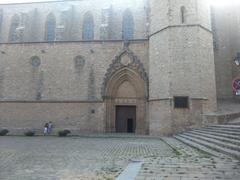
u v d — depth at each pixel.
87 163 10.09
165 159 9.72
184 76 20.80
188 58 20.95
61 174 8.25
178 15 21.73
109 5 32.66
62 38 30.14
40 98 26.44
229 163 8.22
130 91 25.89
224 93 27.52
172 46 21.39
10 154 12.56
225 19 29.12
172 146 14.16
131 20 32.25
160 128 21.55
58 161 10.62
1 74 27.45
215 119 18.91
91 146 15.68
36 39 33.56
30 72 27.11
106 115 25.39
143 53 25.36
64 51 26.92
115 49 26.12
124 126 26.03
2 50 27.91
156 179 6.57
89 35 32.81
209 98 21.19
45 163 10.22
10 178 7.86
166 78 21.34
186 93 20.56
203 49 21.44
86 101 25.70
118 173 8.12
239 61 14.44
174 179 6.54
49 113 26.05
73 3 33.72
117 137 21.70
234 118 19.91
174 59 21.19
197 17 21.41
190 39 21.19
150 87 23.45
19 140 20.02
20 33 30.83
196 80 20.59
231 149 10.20
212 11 29.53
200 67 20.81
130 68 25.45
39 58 27.22
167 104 20.94
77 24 33.16
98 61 26.25
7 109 26.73
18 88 26.97
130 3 32.38
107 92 25.59
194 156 10.14
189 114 20.30
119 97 25.89
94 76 26.06
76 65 26.56
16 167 9.52
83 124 25.42
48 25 33.84
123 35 31.91
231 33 28.66
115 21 32.44
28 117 26.28
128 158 11.13
